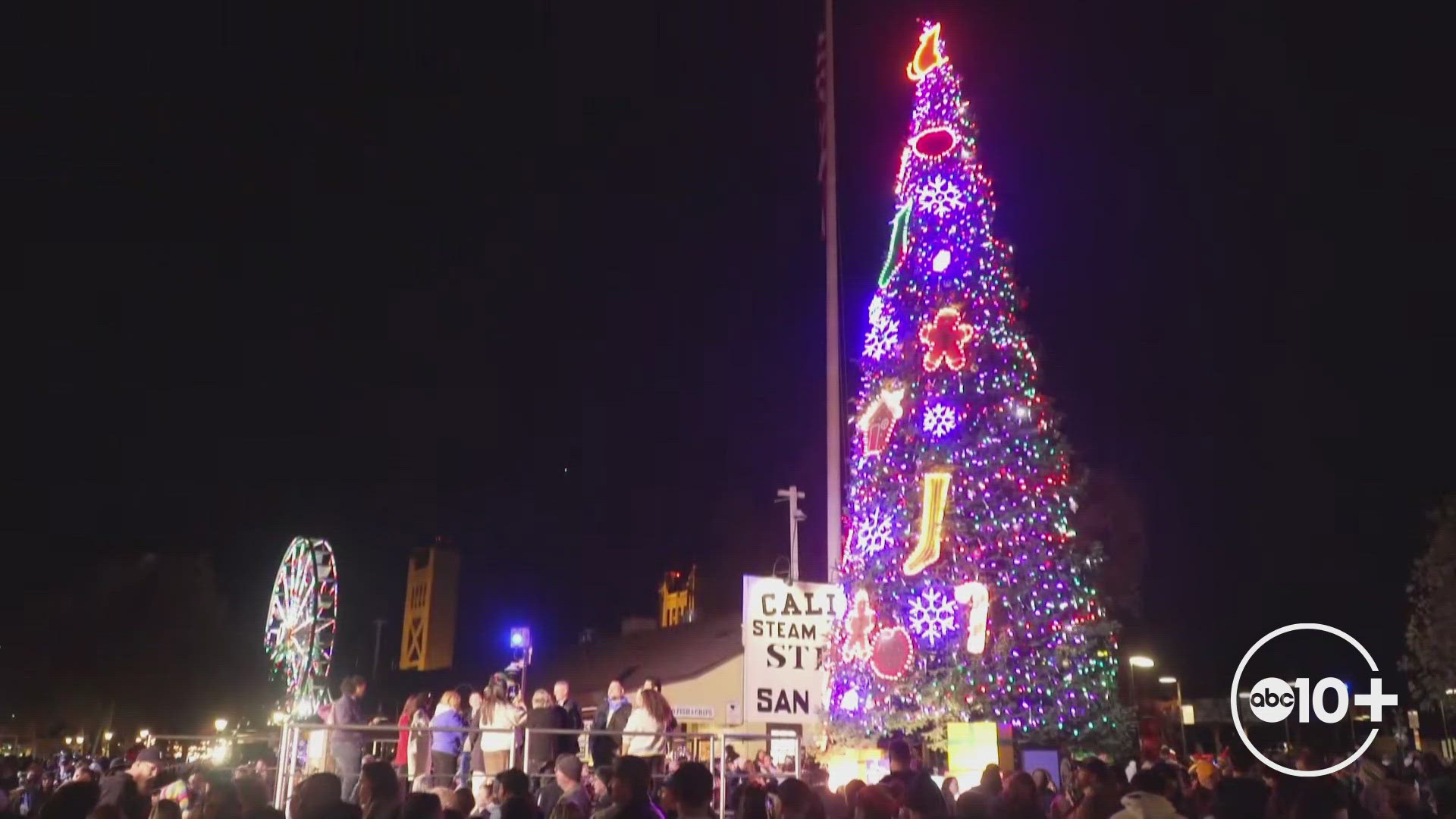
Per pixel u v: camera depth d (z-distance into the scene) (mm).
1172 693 35906
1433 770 14305
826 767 15109
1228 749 15898
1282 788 6816
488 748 12977
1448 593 28547
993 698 17750
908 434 19531
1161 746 19500
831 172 20250
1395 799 9781
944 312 19484
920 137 20938
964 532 18469
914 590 18922
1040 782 11242
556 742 13852
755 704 13188
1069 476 20484
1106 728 18203
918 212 20594
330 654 29641
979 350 19328
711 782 6141
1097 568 19641
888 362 20219
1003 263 20281
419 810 6492
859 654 18359
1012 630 18266
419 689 64812
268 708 51562
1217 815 6527
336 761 14125
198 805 10305
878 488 19891
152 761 11398
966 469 18672
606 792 9719
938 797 6695
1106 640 19406
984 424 18906
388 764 7617
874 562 19406
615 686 15578
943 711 17844
